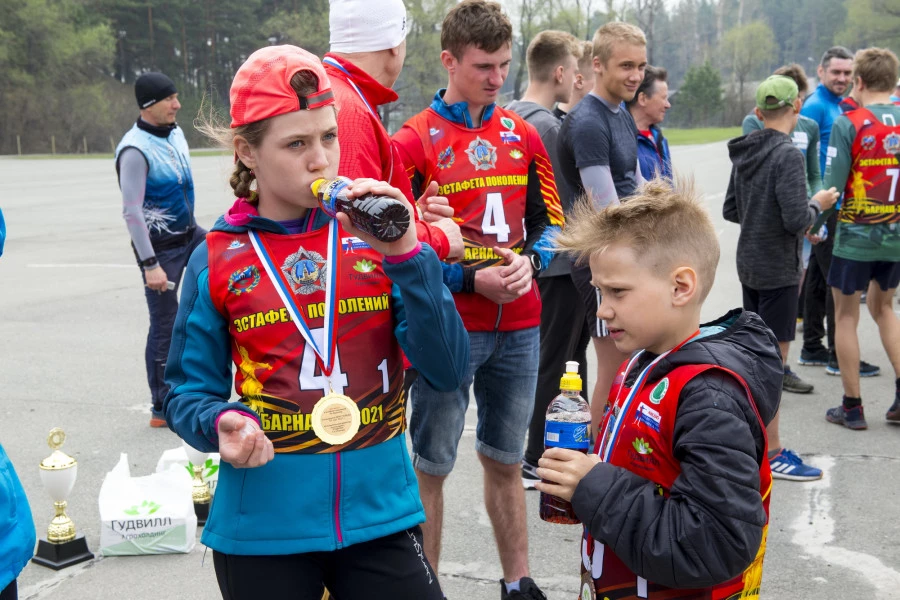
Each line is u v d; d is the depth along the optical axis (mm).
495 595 3594
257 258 2041
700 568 1727
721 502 1704
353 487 2021
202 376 2094
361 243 2088
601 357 4574
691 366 1829
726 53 124000
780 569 3773
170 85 5551
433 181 3350
